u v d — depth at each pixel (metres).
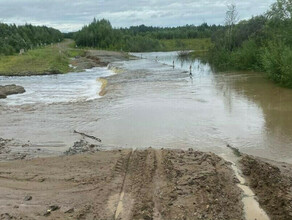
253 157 11.45
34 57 54.50
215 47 49.41
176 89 25.66
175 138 14.12
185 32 108.00
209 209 7.91
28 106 21.58
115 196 8.72
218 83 28.44
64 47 92.69
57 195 8.85
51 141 14.33
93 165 10.93
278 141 13.39
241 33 46.41
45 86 31.73
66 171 10.52
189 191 8.78
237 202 8.30
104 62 54.41
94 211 7.95
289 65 24.48
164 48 91.38
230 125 15.73
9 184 9.65
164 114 17.95
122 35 103.00
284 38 29.58
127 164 10.95
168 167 10.39
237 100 21.11
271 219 7.61
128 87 27.16
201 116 17.41
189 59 59.06
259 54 34.06
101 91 26.66
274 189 8.80
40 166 11.05
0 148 13.41
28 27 106.00
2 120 17.97
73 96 25.67
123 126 16.06
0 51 60.75
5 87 28.47
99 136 14.73
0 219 7.42
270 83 27.44
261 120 16.42
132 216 7.73
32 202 8.43
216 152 12.33
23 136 15.12
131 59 60.34
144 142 13.76
